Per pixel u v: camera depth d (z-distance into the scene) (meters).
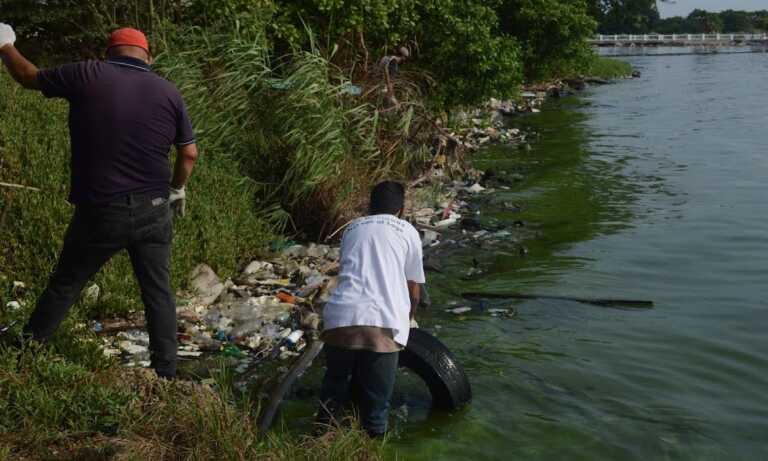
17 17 10.83
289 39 11.10
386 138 9.91
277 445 3.85
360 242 4.22
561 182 12.42
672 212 10.30
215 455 3.60
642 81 36.69
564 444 4.46
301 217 8.54
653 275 7.66
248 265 7.40
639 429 4.63
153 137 4.12
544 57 28.42
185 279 6.63
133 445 3.56
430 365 4.77
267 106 8.69
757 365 5.55
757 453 4.38
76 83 4.04
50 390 3.96
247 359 5.59
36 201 6.24
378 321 4.04
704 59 59.84
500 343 5.94
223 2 10.46
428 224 9.66
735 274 7.67
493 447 4.42
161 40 9.42
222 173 7.94
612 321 6.43
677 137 17.34
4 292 5.56
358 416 4.27
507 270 7.87
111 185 4.05
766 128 18.39
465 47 13.84
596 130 18.94
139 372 4.28
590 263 8.08
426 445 4.41
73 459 3.56
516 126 20.00
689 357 5.70
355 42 12.56
